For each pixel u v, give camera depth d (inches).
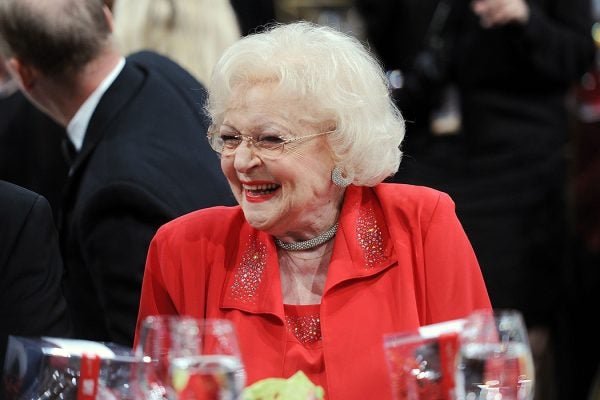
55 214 356.2
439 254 224.5
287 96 210.4
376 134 218.2
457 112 428.1
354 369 214.2
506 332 180.4
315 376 215.9
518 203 415.5
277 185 215.3
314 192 217.2
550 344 429.7
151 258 233.8
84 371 180.1
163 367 177.2
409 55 430.3
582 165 418.6
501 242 416.8
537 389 428.5
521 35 408.2
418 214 226.8
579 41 418.0
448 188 422.6
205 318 226.4
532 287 418.3
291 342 217.8
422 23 428.5
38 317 221.8
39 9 267.6
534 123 418.6
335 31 221.6
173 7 345.4
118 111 277.9
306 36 217.0
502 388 179.2
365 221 227.6
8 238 221.8
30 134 357.7
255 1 522.0
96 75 279.4
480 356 179.2
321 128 213.9
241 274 226.1
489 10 404.8
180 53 346.3
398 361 182.1
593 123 417.1
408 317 216.8
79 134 284.7
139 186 261.0
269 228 217.8
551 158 416.8
